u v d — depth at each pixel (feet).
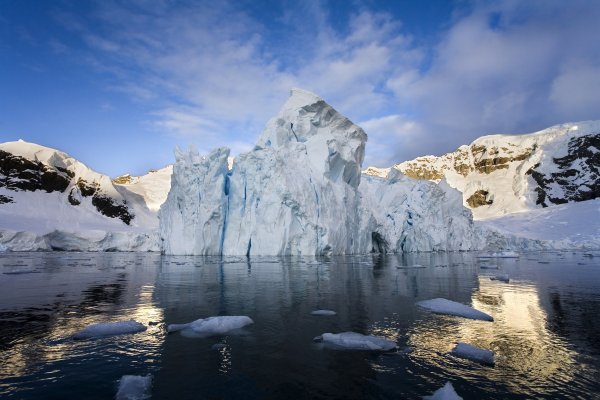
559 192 298.15
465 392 14.42
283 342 20.98
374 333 22.88
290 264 75.46
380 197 148.56
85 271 62.08
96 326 22.98
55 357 18.45
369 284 45.09
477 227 175.22
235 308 30.35
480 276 54.49
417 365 17.47
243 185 103.30
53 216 212.23
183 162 105.91
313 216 98.89
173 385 15.16
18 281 48.21
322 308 30.42
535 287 42.83
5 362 17.74
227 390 14.70
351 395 14.26
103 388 14.90
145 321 25.90
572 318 26.76
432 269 66.49
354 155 118.83
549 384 15.17
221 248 103.14
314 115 115.65
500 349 19.69
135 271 61.57
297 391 14.66
